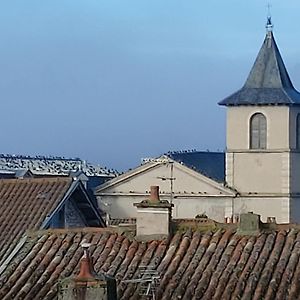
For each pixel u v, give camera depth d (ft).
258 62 455.22
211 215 451.12
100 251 135.44
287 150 444.55
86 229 141.69
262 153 447.42
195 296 123.65
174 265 130.00
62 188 217.56
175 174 453.99
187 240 134.72
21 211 211.41
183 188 453.99
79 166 501.97
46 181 221.05
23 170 435.53
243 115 449.89
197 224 137.08
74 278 109.91
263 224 136.46
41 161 500.74
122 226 143.84
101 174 520.83
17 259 137.18
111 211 459.32
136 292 124.77
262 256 129.39
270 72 452.35
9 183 222.07
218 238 134.41
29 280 131.75
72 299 108.68
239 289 123.75
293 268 126.31
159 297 124.06
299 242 131.75
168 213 136.15
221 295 123.34
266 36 458.50
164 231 135.85
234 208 448.65
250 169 449.06
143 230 136.67
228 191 447.42
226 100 449.89
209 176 464.24
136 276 128.16
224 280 125.70
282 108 445.78
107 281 110.22
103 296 108.37
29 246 139.95
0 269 135.54
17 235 201.98
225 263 129.08
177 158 468.34
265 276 125.18
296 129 450.30
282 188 445.37
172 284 126.21
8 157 485.56
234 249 131.54
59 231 141.90
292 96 447.01
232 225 136.56
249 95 448.24
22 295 128.36
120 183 458.91
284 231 134.62
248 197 448.24
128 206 458.91
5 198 217.36
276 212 446.19
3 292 129.49
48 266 134.51
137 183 458.50
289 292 122.01
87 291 108.47
